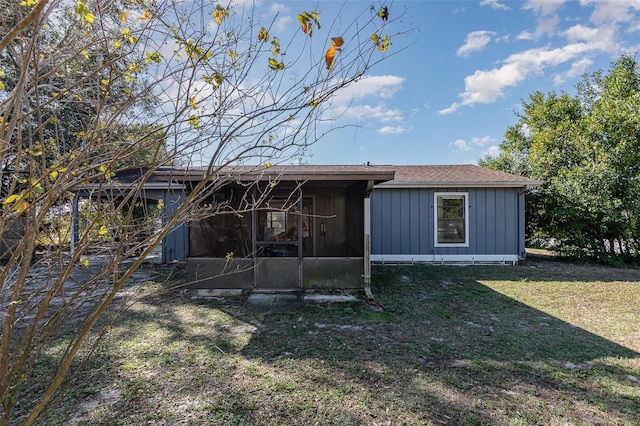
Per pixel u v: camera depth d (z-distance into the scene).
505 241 9.19
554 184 9.84
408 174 10.01
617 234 9.12
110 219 1.55
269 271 5.91
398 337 3.89
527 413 2.39
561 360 3.26
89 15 1.19
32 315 4.45
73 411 2.41
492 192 9.21
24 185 1.55
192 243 6.14
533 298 5.61
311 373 3.00
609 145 9.67
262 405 2.50
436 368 3.10
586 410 2.43
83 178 1.51
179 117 1.61
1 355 1.34
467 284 6.66
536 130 17.50
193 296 5.77
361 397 2.61
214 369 3.08
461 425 2.26
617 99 11.55
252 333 4.02
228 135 1.67
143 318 4.59
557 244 10.14
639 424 2.27
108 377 2.92
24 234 1.38
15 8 1.30
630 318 4.56
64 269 1.59
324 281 5.90
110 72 1.52
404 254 9.23
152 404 2.51
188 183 4.54
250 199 7.64
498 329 4.16
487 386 2.78
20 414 2.36
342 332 4.06
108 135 1.61
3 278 1.33
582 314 4.75
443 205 9.29
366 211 5.82
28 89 1.52
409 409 2.44
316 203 8.73
